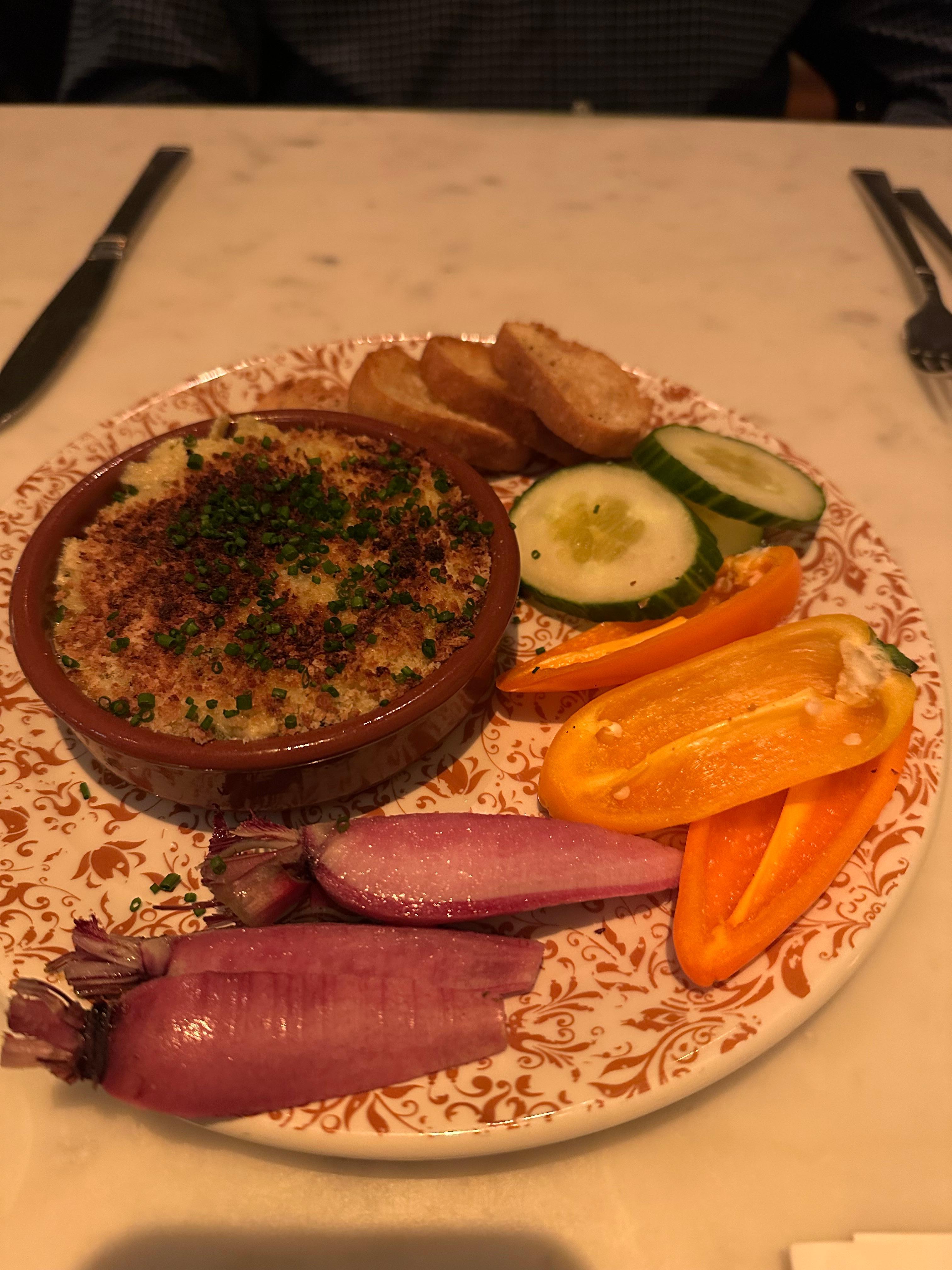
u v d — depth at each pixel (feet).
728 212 1.56
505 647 1.00
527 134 1.71
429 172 1.62
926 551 1.09
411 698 0.80
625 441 1.08
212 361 1.29
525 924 0.78
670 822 0.79
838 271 1.46
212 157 1.62
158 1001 0.66
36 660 0.80
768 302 1.40
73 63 1.92
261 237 1.48
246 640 0.82
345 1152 0.65
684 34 1.93
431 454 1.00
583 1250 0.65
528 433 1.12
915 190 1.57
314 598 0.87
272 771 0.77
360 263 1.44
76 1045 0.64
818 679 0.84
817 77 2.51
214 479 0.96
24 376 1.20
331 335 1.33
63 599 0.86
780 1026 0.70
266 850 0.73
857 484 1.16
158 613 0.85
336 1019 0.66
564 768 0.83
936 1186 0.68
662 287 1.42
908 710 0.79
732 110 2.08
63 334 1.25
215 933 0.70
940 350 1.26
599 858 0.77
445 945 0.72
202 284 1.40
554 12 1.90
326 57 1.96
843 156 1.68
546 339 1.18
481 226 1.52
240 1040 0.65
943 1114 0.71
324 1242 0.65
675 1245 0.65
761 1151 0.69
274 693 0.79
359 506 0.95
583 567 0.98
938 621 1.02
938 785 0.83
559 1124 0.65
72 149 1.62
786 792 0.83
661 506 1.00
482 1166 0.68
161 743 0.77
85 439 1.11
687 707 0.86
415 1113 0.65
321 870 0.74
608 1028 0.71
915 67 1.99
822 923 0.75
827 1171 0.68
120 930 0.77
